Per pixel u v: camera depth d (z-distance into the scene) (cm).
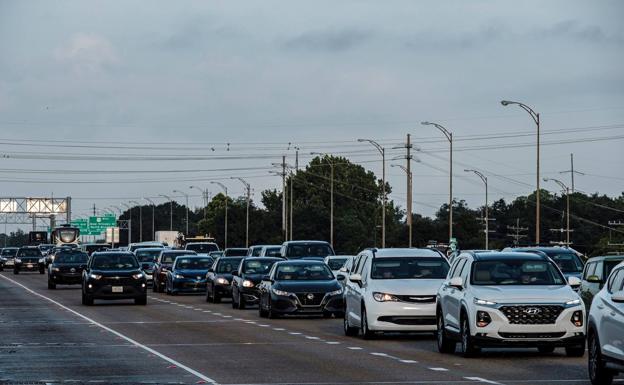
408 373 2361
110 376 2356
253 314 4769
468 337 2656
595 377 2123
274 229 16625
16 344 3222
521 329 2603
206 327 3925
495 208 19488
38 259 11712
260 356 2797
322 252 6234
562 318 2616
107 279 5531
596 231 18062
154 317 4550
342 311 4344
